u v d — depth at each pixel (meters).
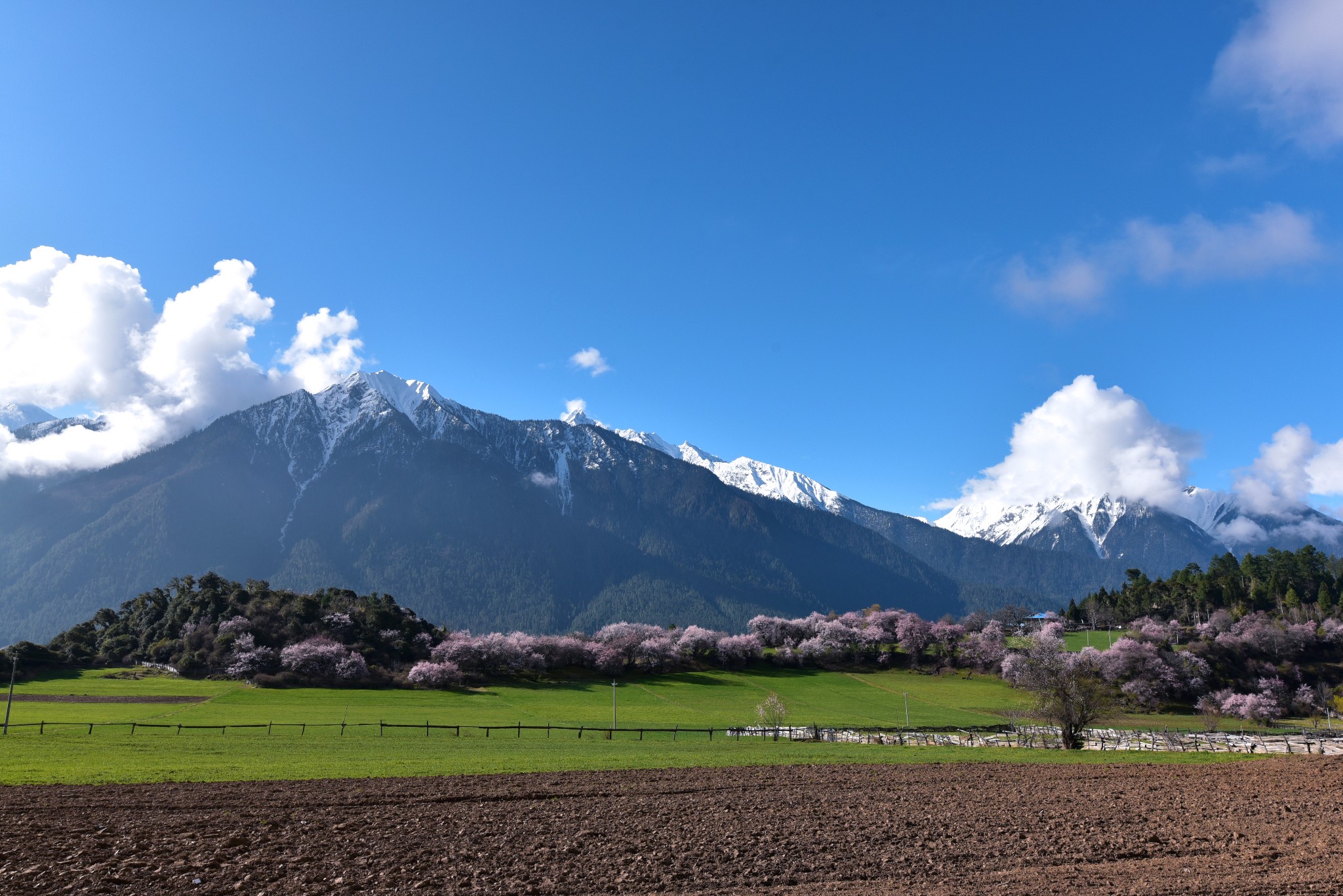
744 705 127.19
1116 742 78.50
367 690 123.19
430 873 24.53
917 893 22.52
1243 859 26.31
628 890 23.12
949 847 28.08
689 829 30.92
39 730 68.62
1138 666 135.38
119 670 133.88
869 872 24.94
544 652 151.12
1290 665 142.62
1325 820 32.69
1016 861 26.22
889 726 104.25
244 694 113.06
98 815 32.16
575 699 124.62
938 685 153.75
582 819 32.81
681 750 62.62
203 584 166.12
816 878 24.36
